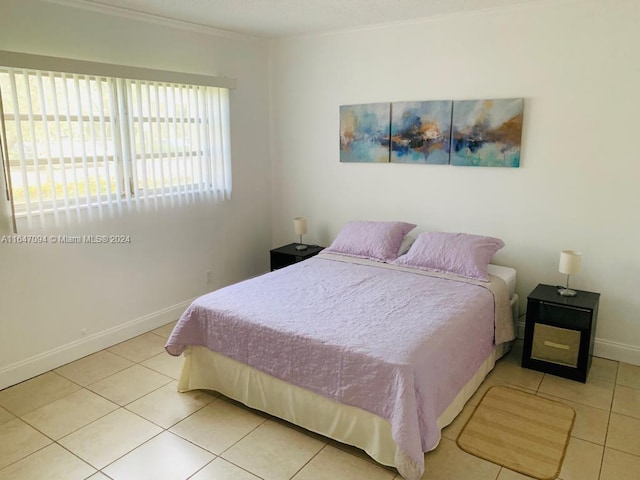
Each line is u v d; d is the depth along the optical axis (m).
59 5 3.01
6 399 2.87
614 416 2.67
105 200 3.41
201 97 4.00
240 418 2.69
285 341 2.48
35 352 3.14
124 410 2.76
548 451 2.38
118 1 3.18
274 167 4.87
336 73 4.27
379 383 2.19
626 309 3.30
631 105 3.09
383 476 2.22
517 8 3.35
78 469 2.28
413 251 3.64
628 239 3.23
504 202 3.64
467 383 2.76
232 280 4.62
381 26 3.93
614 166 3.20
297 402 2.50
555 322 3.14
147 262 3.79
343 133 4.31
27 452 2.40
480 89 3.60
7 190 2.85
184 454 2.38
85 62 3.09
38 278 3.10
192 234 4.14
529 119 3.44
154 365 3.30
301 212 4.79
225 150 4.31
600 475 2.21
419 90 3.87
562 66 3.26
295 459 2.34
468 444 2.43
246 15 3.59
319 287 3.15
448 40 3.67
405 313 2.70
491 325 3.06
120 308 3.64
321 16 3.64
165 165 3.81
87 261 3.36
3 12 2.76
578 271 3.16
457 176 3.81
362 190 4.34
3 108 2.80
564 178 3.38
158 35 3.62
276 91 4.68
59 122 3.06
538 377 3.12
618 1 3.02
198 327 2.85
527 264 3.63
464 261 3.36
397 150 4.05
